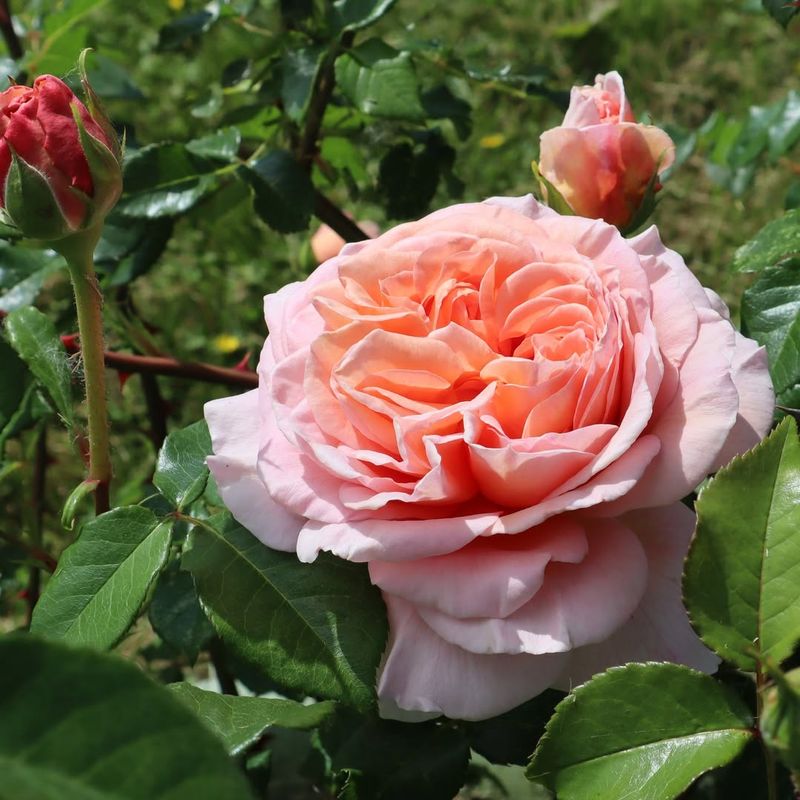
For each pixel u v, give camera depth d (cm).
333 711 40
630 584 36
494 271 37
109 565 39
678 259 39
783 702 32
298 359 37
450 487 36
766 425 37
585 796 34
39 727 26
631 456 35
